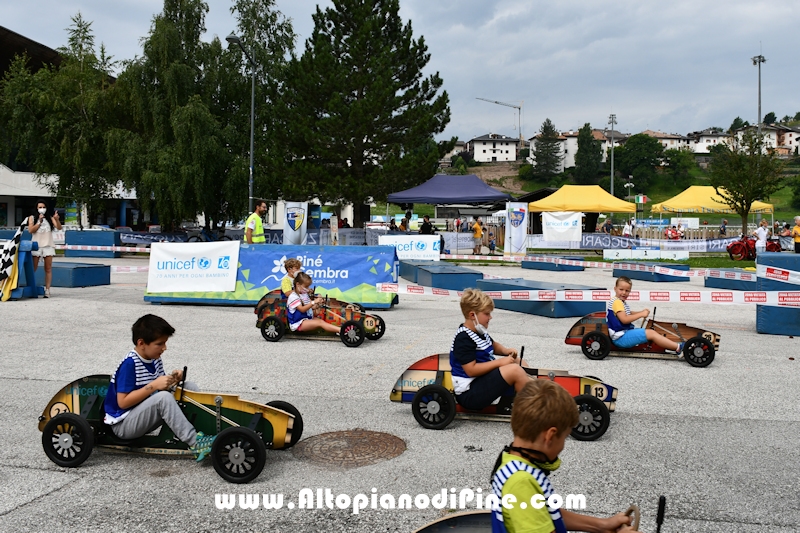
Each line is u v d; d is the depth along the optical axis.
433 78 33.84
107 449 4.74
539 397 2.37
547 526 2.29
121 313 11.84
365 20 32.47
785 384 7.12
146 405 4.41
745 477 4.48
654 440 5.26
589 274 21.77
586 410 5.23
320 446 5.04
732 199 34.88
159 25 28.80
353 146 31.17
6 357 8.10
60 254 27.78
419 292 12.53
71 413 4.58
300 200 31.03
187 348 8.84
